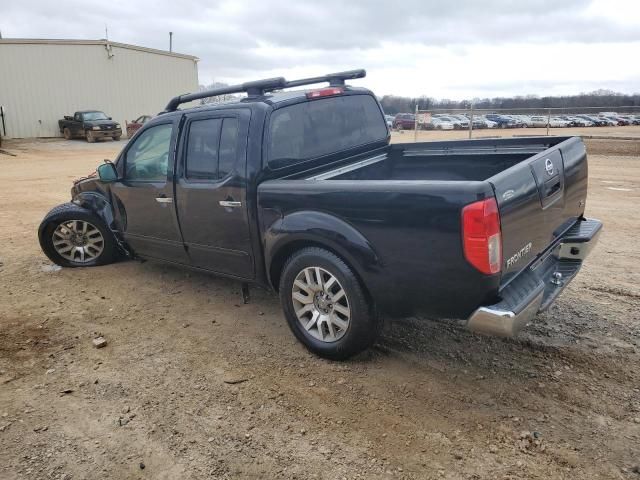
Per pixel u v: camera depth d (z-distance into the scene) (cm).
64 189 1276
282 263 393
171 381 354
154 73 3694
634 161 1469
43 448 290
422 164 507
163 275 563
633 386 326
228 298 494
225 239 422
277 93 425
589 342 381
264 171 388
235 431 299
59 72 3284
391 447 281
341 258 344
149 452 285
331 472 265
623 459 265
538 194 327
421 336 402
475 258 281
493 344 385
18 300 506
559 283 346
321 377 352
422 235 298
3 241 738
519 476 257
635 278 503
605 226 706
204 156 422
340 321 356
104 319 458
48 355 394
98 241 590
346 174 455
